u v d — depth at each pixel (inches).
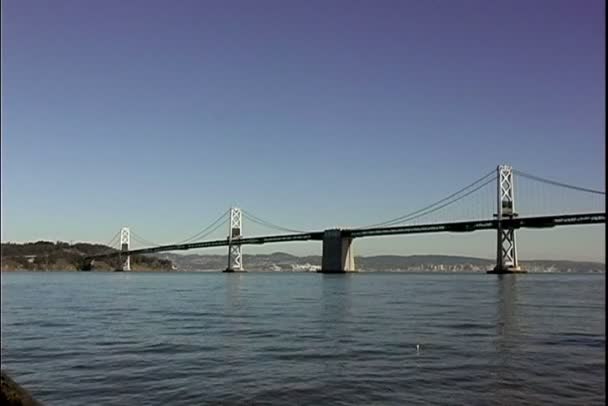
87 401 568.1
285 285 3671.3
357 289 3016.7
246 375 670.5
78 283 4409.5
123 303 2034.9
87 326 1230.9
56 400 574.2
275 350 848.3
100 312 1622.8
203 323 1258.0
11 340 1001.5
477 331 1061.1
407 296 2320.4
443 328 1111.6
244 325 1206.3
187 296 2482.8
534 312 1485.0
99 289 3316.9
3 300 2244.1
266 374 674.2
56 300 2250.2
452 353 807.1
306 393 585.6
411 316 1385.3
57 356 824.9
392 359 762.2
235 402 557.6
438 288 3085.6
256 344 911.7
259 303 1959.9
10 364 767.1
